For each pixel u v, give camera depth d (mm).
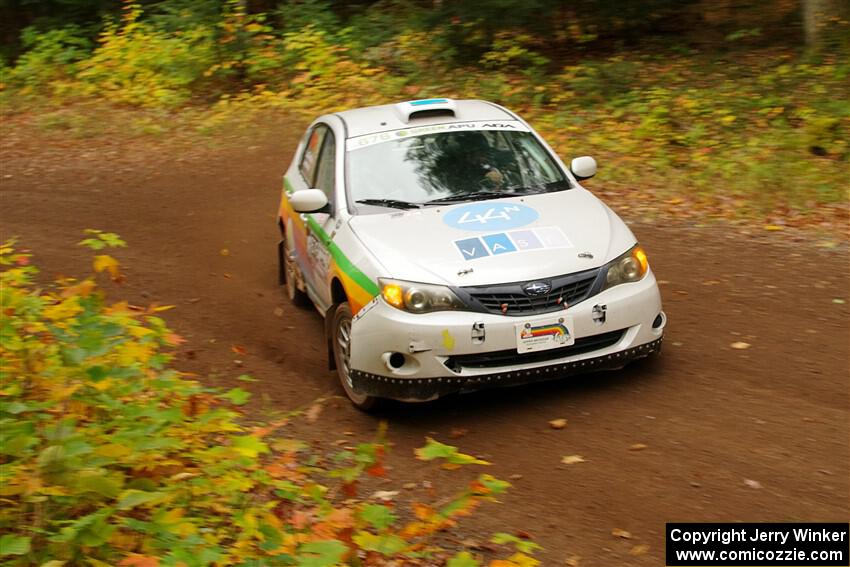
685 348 6793
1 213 11984
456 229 6277
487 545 4547
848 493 4746
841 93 12727
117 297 8867
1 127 16609
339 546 3445
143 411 4410
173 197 12469
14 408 4027
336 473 4094
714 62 14953
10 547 3211
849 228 9391
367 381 5988
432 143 7223
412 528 3877
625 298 5965
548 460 5375
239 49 17641
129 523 3672
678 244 9320
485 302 5750
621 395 6113
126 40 18516
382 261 6008
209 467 4410
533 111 14195
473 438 5758
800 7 16500
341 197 6887
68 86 18188
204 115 16359
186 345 7629
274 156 14047
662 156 11938
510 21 15438
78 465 3619
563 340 5797
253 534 3818
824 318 7152
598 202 6770
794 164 11031
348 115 7816
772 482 4902
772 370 6305
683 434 5516
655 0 15875
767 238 9289
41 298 5719
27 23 20672
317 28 18156
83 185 13195
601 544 4504
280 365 7219
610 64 14852
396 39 17359
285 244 8688
